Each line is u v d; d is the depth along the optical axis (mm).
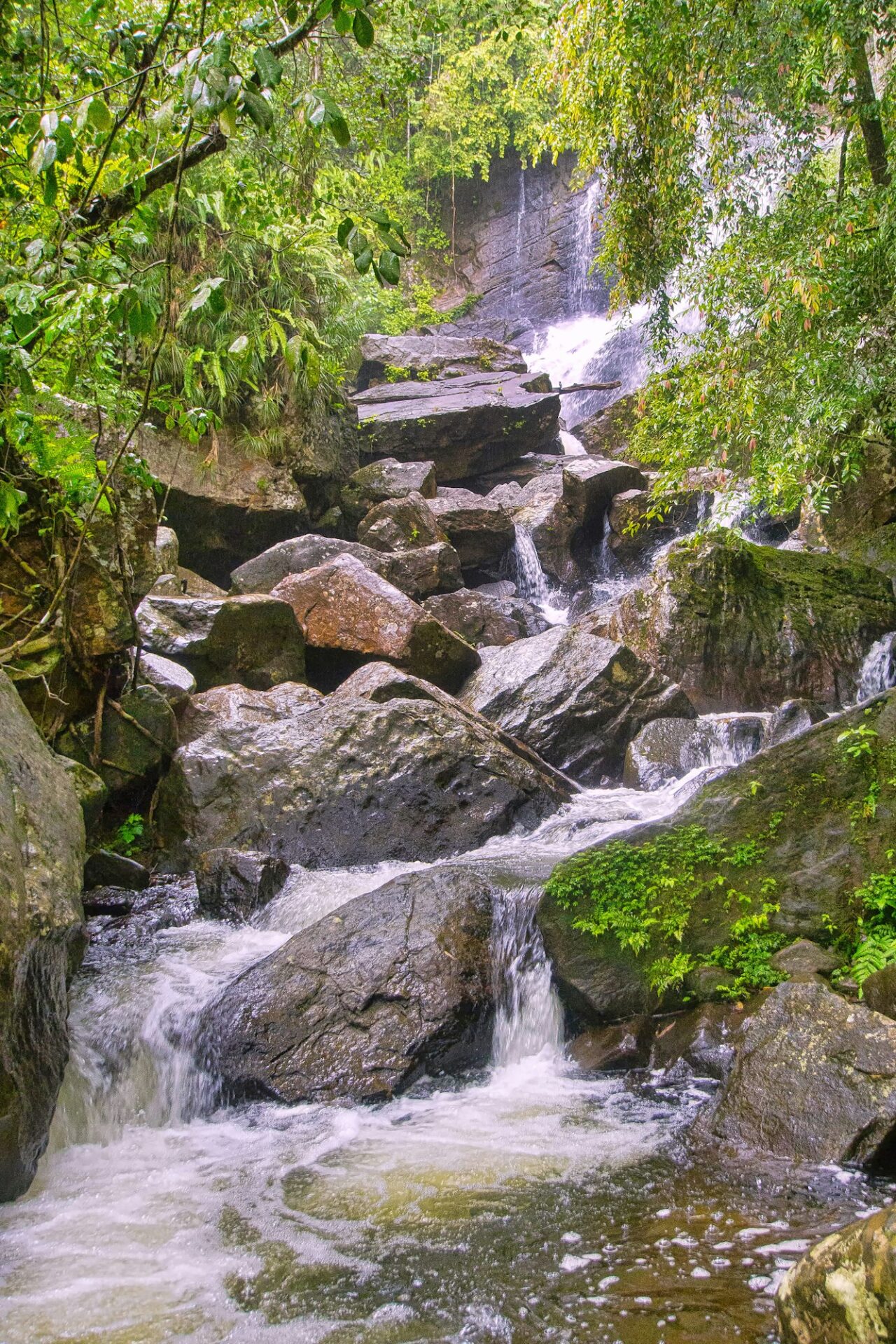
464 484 16984
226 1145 4422
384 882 6844
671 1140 4051
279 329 3652
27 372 3711
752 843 5199
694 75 8156
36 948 3854
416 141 24719
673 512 14203
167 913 6707
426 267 27266
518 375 18922
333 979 5160
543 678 9445
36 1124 3941
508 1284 3072
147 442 12203
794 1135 3803
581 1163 3910
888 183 8375
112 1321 3004
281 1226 3578
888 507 12227
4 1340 2920
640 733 9047
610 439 18453
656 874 5273
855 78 8062
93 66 4059
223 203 6621
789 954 4785
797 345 7605
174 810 7582
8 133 3840
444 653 9969
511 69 23656
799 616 10414
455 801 7672
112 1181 4070
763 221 8125
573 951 5215
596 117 8992
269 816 7500
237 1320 2992
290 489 13508
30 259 3771
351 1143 4281
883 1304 2285
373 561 12328
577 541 14781
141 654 7941
